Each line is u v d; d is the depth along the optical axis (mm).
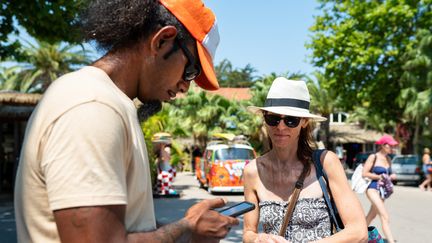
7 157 15141
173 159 21266
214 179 15523
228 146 16531
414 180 20578
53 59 37781
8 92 14156
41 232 1078
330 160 2752
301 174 2791
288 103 2916
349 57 25484
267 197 2873
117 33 1261
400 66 24859
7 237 7043
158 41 1279
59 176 973
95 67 1232
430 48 22375
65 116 1018
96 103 1045
